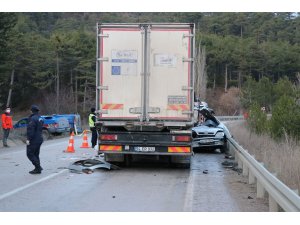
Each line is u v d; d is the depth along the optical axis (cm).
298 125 2227
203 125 2634
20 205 1113
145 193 1304
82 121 7131
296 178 1255
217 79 13050
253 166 1409
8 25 3962
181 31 1688
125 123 1706
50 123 3931
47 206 1105
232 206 1134
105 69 1706
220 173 1777
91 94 9031
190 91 1689
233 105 11206
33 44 9288
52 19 14225
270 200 1041
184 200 1206
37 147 1662
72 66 9288
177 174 1733
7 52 4156
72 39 9612
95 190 1339
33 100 9262
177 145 1722
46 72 8912
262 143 2298
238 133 3106
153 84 1694
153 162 2103
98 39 1703
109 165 1822
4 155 2364
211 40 13300
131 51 1698
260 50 12488
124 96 1706
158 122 1694
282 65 12175
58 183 1459
